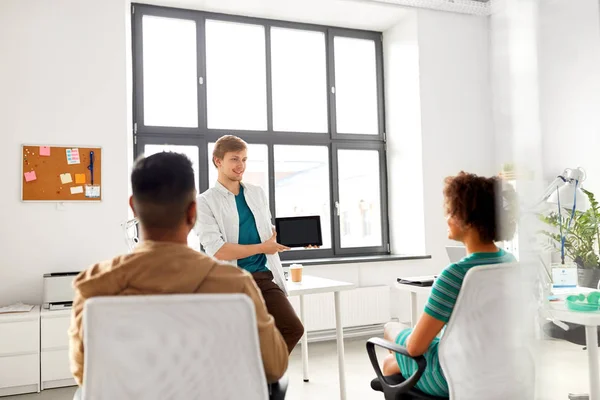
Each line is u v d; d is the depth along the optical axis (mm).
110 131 3879
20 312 3305
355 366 3707
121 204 3875
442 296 1457
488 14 5266
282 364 1126
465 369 1426
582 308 1532
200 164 4594
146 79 4496
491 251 1499
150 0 4445
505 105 1257
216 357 961
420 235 4945
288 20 5027
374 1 4758
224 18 4773
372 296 4727
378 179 5371
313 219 3338
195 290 972
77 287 979
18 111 3646
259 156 4852
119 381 926
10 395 3209
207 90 4711
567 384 1295
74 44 3816
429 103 4977
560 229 1450
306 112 5090
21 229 3625
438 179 4973
